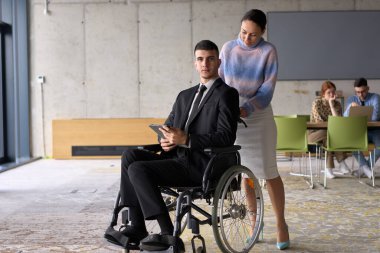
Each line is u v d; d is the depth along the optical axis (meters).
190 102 2.55
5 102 7.75
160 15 8.22
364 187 4.98
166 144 2.35
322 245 2.94
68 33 8.24
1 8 7.39
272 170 2.82
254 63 2.75
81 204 4.25
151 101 8.27
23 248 2.93
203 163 2.37
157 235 2.16
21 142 8.07
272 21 8.12
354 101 5.79
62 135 7.78
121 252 2.83
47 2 8.22
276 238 3.10
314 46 8.12
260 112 2.79
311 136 5.53
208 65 2.48
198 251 2.46
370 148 5.29
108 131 7.75
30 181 5.57
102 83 8.27
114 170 6.44
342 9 8.09
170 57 8.24
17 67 7.98
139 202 2.29
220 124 2.37
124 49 8.25
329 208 4.00
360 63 8.09
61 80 8.27
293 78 8.14
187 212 2.37
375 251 2.81
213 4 8.19
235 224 3.08
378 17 8.05
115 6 8.22
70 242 3.05
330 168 5.60
